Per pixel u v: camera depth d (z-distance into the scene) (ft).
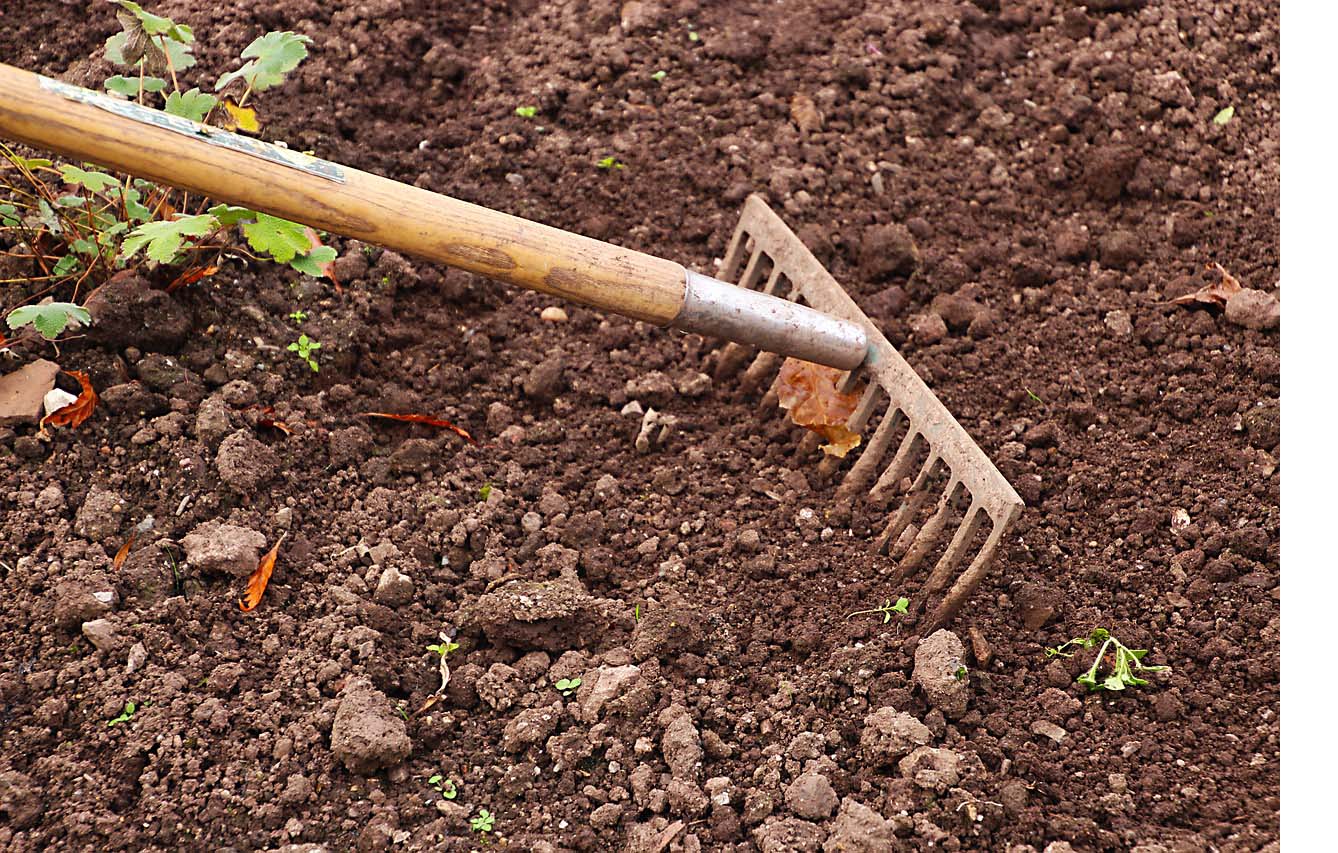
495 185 7.79
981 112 7.99
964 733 6.91
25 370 7.18
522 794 6.84
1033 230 7.81
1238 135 7.93
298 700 6.91
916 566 7.15
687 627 7.06
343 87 7.79
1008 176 7.88
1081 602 7.14
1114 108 7.97
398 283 7.57
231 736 6.85
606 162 7.83
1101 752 6.88
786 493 7.36
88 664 6.90
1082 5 8.16
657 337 7.64
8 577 7.00
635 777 6.86
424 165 7.77
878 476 7.39
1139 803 6.81
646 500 7.35
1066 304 7.66
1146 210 7.84
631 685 6.96
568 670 7.02
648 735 6.92
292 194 6.79
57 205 7.22
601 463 7.41
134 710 6.86
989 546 7.00
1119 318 7.61
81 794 6.76
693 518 7.31
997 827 6.77
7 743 6.81
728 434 7.48
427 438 7.41
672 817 6.82
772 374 7.55
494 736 6.93
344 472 7.29
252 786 6.80
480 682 6.98
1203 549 7.20
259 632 7.00
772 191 7.80
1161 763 6.86
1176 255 7.73
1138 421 7.45
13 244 7.34
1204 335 7.56
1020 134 7.96
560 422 7.48
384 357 7.50
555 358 7.55
